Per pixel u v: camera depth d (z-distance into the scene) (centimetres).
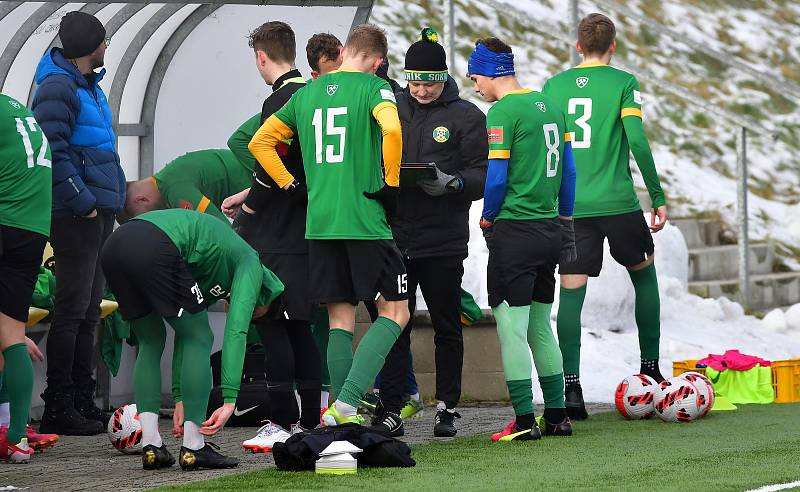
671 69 6462
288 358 2377
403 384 2592
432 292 2564
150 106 3328
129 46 3225
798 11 7481
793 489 1808
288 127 2328
